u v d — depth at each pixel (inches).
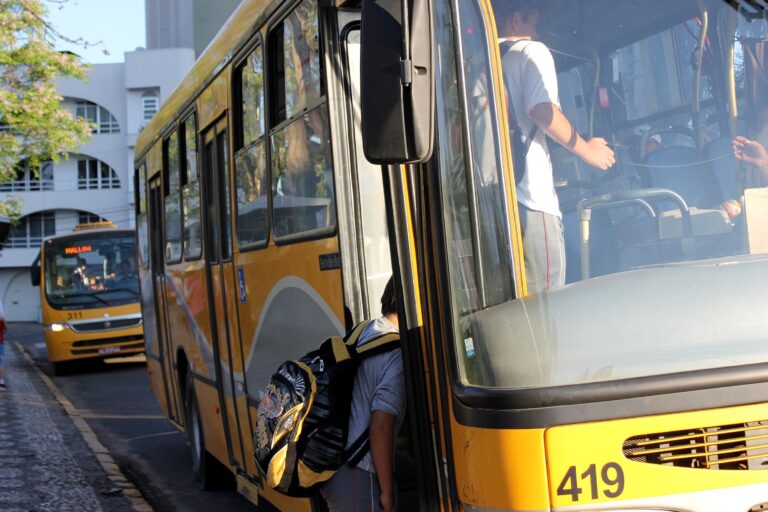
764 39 130.8
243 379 230.1
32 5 696.4
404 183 133.3
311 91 171.2
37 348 1157.1
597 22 126.4
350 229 159.6
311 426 135.0
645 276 115.7
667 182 124.0
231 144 230.4
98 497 299.4
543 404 107.7
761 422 109.7
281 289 192.5
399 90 107.5
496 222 119.3
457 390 116.0
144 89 2043.6
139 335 779.4
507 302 116.5
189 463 369.4
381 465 133.3
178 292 322.3
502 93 122.3
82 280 780.0
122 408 542.0
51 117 881.5
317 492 148.7
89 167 2128.4
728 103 128.3
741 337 112.7
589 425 107.3
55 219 2161.7
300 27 177.3
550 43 125.1
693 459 108.4
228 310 241.4
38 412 505.7
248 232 217.9
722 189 124.5
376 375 136.9
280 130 190.9
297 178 180.1
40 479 320.2
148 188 392.5
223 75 239.3
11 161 920.9
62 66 847.7
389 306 143.7
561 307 114.2
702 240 122.2
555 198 120.8
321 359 137.3
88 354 764.6
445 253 120.9
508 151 121.0
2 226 526.9
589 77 125.3
